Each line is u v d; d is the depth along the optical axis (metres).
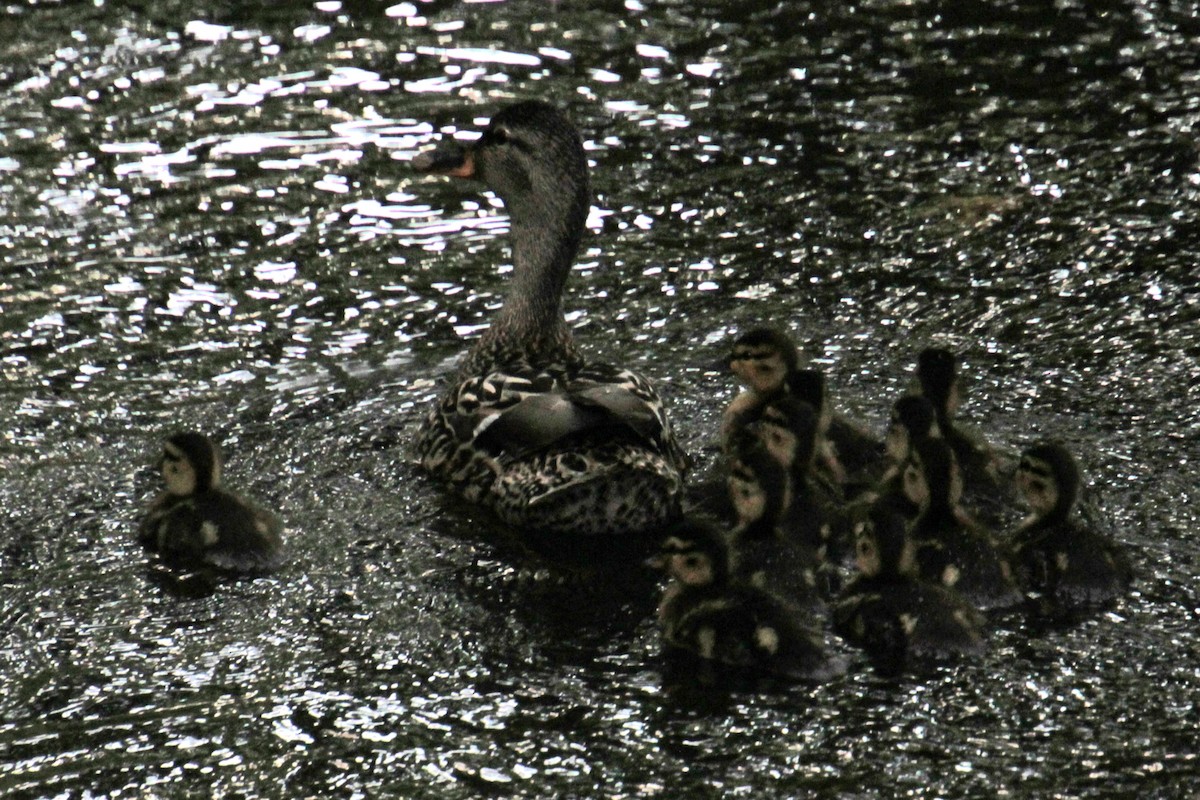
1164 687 9.85
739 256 16.34
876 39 21.22
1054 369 14.18
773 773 9.17
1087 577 10.79
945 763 9.22
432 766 9.35
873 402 13.80
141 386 14.04
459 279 15.98
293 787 9.23
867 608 10.35
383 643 10.52
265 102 19.75
